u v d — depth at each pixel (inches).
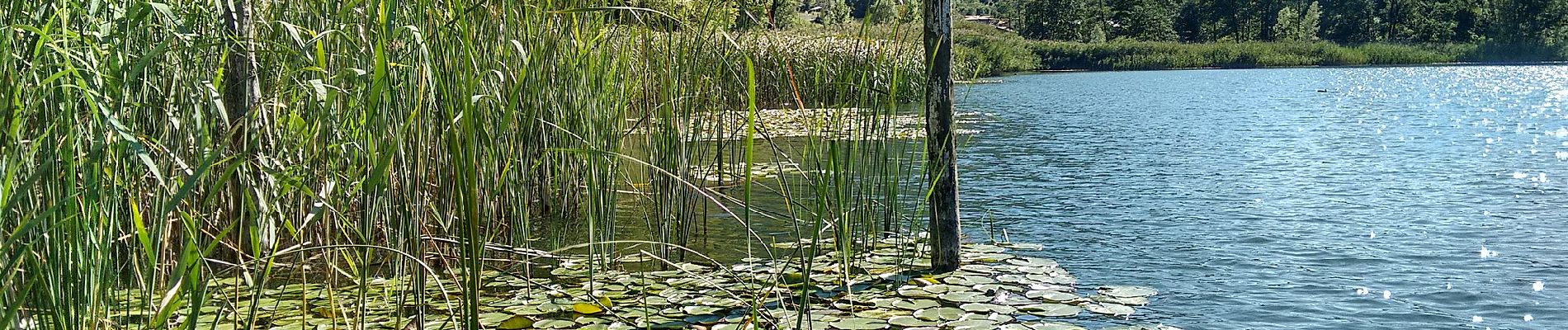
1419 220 266.8
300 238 148.0
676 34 211.9
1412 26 2605.8
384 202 179.6
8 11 116.8
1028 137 532.4
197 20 151.4
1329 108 732.0
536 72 194.2
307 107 161.8
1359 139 491.2
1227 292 194.4
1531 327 172.1
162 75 149.3
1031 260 215.8
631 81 215.3
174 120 129.7
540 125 214.5
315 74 162.1
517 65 194.2
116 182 126.5
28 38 118.4
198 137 142.7
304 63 163.8
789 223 259.3
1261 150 450.3
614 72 213.0
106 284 119.7
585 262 210.7
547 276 199.9
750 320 156.1
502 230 216.5
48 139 109.8
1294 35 2659.9
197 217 165.5
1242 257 224.8
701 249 229.6
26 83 112.8
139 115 147.9
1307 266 215.5
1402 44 2444.6
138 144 107.7
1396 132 529.3
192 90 145.5
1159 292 193.6
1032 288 191.6
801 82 293.3
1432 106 743.1
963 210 297.1
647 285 193.0
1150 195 320.5
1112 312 176.6
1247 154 434.6
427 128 186.4
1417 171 368.5
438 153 192.9
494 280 194.1
